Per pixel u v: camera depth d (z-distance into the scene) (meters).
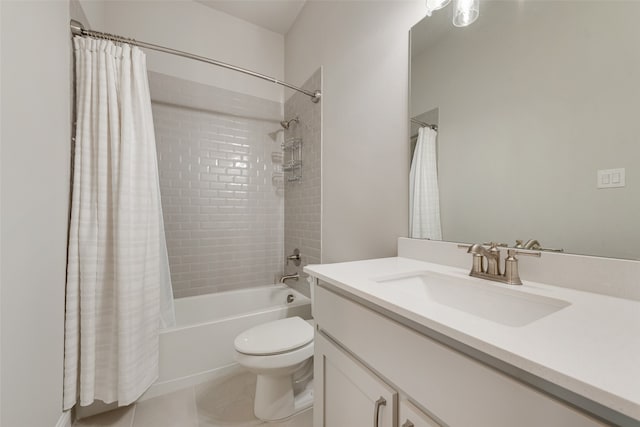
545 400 0.36
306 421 1.29
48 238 1.00
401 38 1.26
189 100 2.18
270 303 2.33
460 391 0.47
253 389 1.52
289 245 2.48
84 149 1.25
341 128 1.70
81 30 1.29
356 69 1.56
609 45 0.65
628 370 0.33
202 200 2.24
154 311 1.42
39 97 0.92
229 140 2.35
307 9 2.16
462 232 0.99
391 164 1.32
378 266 1.00
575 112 0.70
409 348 0.57
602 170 0.66
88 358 1.20
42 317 0.95
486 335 0.42
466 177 0.98
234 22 2.37
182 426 1.24
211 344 1.62
